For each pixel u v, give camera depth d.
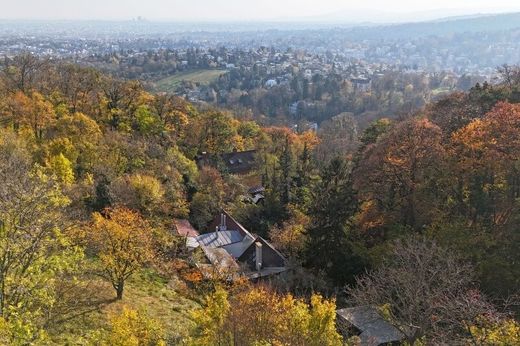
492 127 34.34
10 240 14.97
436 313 22.80
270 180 60.41
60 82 66.00
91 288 25.08
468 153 35.09
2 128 44.28
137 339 16.06
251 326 18.72
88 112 63.09
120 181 40.41
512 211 31.12
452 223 32.84
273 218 51.19
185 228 44.06
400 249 26.31
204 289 31.78
